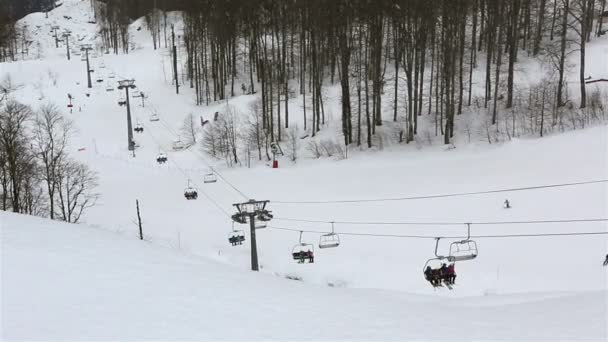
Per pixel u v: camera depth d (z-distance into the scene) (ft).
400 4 182.19
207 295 42.45
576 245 96.53
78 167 159.43
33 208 150.00
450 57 179.01
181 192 160.45
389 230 115.85
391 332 36.32
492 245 102.37
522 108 173.47
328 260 106.32
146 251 60.75
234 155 192.75
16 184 137.39
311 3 216.13
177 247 117.19
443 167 147.33
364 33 199.41
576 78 184.24
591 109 158.30
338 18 193.67
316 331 35.50
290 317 38.70
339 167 167.12
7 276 40.27
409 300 58.54
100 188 167.32
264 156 193.06
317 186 151.43
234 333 33.53
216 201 149.69
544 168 128.57
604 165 120.37
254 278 55.77
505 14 198.59
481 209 116.47
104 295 38.68
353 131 192.65
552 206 109.81
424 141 173.47
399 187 138.51
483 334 36.01
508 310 46.14
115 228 130.00
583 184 114.32
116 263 50.14
